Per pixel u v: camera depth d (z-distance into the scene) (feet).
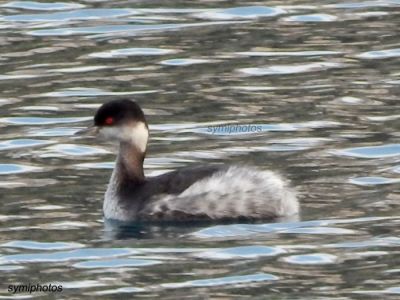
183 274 50.96
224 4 86.69
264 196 56.54
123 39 81.00
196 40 80.53
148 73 75.66
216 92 72.54
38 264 52.16
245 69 75.82
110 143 66.28
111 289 49.62
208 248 53.47
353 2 87.04
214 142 65.77
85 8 86.48
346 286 49.52
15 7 86.89
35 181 61.31
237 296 48.78
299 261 51.78
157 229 55.88
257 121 68.28
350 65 76.13
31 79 74.95
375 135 66.03
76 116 69.72
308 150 64.34
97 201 59.06
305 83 73.67
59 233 55.26
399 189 59.11
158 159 63.62
